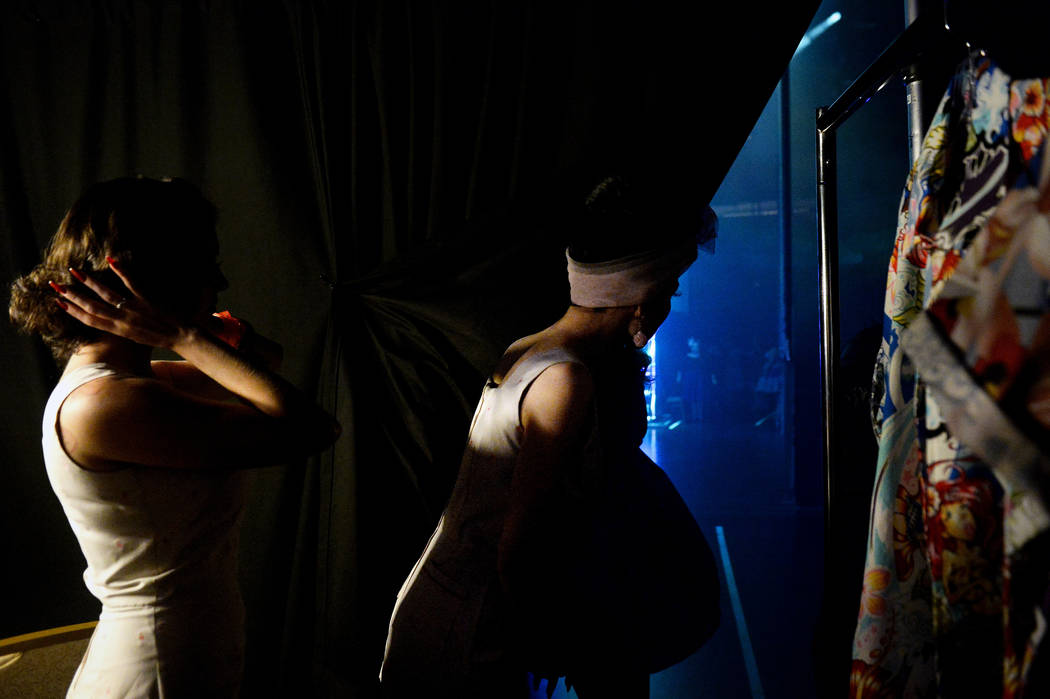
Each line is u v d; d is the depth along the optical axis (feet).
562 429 3.92
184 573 3.92
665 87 6.37
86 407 3.64
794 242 17.78
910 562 3.78
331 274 7.28
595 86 6.70
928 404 3.11
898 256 3.92
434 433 7.13
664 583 4.71
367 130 7.32
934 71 4.31
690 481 20.89
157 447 3.69
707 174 6.14
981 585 2.91
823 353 5.20
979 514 2.91
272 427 3.97
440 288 7.06
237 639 4.21
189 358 3.97
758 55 5.96
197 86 7.64
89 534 3.82
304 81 7.30
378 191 7.36
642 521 4.70
